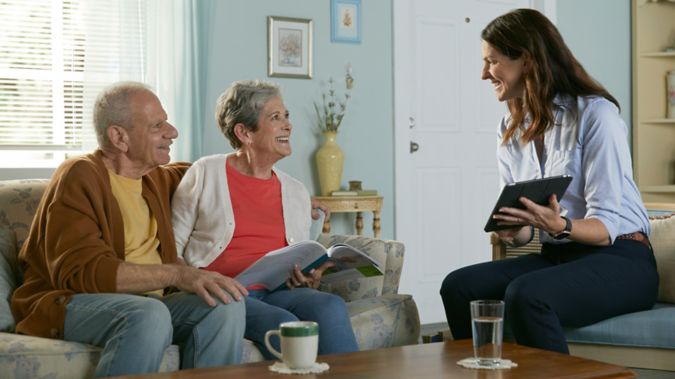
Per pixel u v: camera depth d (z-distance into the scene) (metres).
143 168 2.54
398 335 2.66
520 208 2.41
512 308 2.37
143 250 2.51
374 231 4.55
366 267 2.52
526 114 2.73
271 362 1.86
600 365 1.82
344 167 4.73
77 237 2.26
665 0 5.50
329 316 2.39
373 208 4.51
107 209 2.38
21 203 2.60
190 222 2.70
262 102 2.72
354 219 4.73
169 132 2.53
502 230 2.64
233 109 2.73
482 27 5.29
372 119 4.81
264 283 2.59
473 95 5.25
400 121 4.88
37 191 2.64
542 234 2.65
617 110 2.62
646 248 2.59
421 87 5.06
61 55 3.98
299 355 1.77
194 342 2.23
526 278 2.40
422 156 5.07
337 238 2.95
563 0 5.46
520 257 2.73
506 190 2.33
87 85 3.97
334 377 1.71
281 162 4.54
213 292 2.23
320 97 4.64
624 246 2.54
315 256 2.51
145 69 4.08
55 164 4.01
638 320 2.43
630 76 5.69
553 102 2.60
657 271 2.70
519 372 1.75
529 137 2.63
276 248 2.74
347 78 4.71
